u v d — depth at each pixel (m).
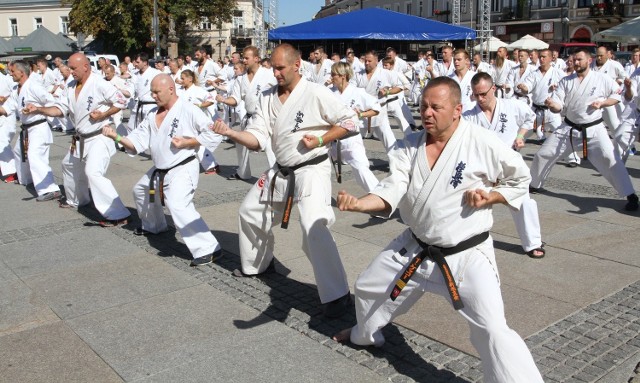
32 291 5.18
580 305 4.69
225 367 3.88
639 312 4.55
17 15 60.41
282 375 3.76
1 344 4.23
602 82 7.16
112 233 6.86
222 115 16.70
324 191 4.72
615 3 41.66
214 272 5.57
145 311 4.74
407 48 32.88
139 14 43.91
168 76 5.73
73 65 7.00
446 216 3.30
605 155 7.32
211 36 61.84
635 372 3.68
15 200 8.59
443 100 3.18
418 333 4.25
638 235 6.41
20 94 8.39
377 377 3.71
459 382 3.63
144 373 3.82
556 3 45.00
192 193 5.83
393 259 3.54
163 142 5.72
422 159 3.37
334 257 4.56
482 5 31.58
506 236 6.46
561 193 8.30
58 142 14.48
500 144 3.27
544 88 12.07
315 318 4.58
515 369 2.98
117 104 7.11
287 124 4.66
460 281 3.27
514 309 4.63
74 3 45.00
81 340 4.27
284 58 4.51
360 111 7.61
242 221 5.19
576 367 3.75
